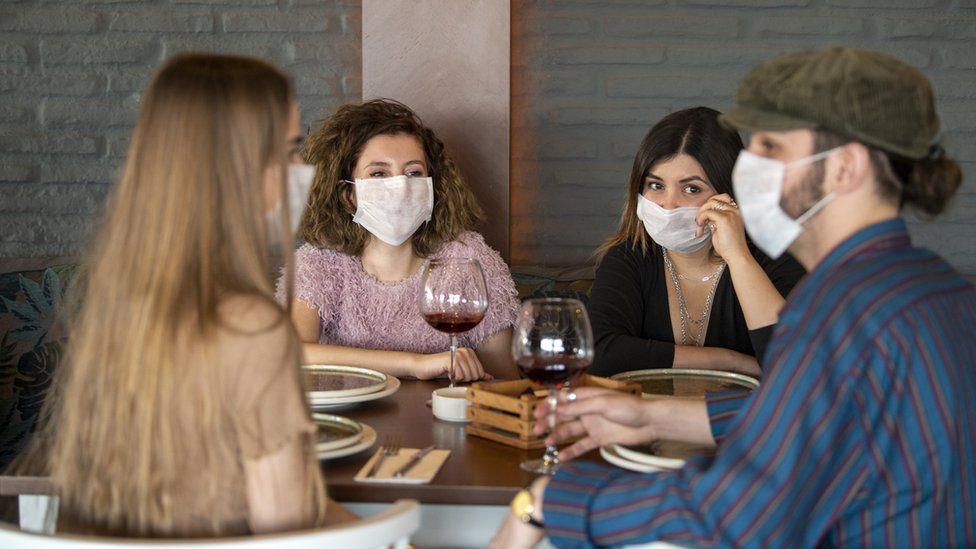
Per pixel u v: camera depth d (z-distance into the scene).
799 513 1.08
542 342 1.49
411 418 1.81
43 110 3.28
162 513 1.14
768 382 1.11
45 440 1.55
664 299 2.40
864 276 1.14
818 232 1.23
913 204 1.23
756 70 1.27
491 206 2.91
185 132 1.15
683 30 3.33
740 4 3.32
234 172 1.16
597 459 1.57
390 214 2.37
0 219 3.29
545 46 3.34
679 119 2.28
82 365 1.18
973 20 3.31
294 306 2.44
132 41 3.28
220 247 1.16
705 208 2.15
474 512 1.51
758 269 2.10
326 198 2.45
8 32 3.24
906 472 1.09
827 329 1.11
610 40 3.34
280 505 1.14
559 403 1.55
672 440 1.54
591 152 3.38
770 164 1.22
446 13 2.85
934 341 1.10
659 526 1.15
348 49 3.33
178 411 1.12
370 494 1.42
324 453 1.49
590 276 3.26
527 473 1.48
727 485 1.10
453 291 1.91
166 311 1.12
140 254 1.14
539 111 3.37
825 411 1.08
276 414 1.13
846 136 1.18
